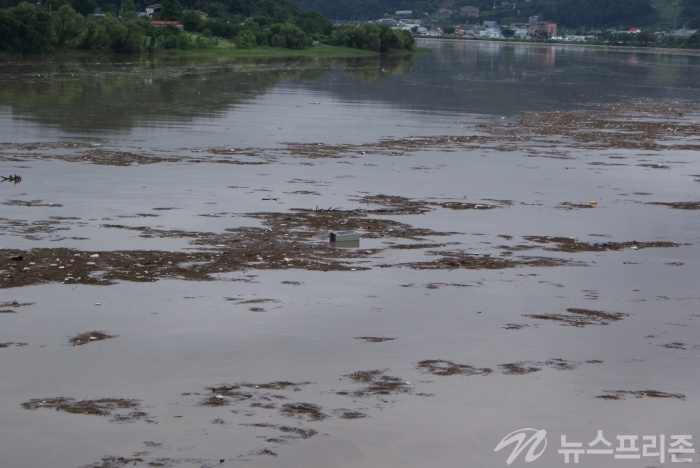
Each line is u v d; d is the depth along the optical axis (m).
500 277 23.06
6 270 21.95
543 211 31.73
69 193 31.59
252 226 27.66
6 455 13.25
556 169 41.00
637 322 19.88
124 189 32.59
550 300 21.28
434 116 62.91
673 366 17.28
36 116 53.00
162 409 14.77
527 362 17.27
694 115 71.06
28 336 17.81
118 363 16.62
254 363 16.78
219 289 21.12
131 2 168.88
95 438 13.77
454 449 13.77
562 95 87.12
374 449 13.68
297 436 13.97
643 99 85.38
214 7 191.75
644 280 23.36
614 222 30.48
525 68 137.12
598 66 151.12
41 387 15.52
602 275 23.69
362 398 15.38
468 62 150.75
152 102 64.00
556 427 14.58
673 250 26.81
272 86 84.31
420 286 21.95
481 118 62.66
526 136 53.06
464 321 19.50
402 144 47.53
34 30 117.06
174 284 21.41
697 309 21.03
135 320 18.88
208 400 15.14
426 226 28.66
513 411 15.09
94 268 22.48
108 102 62.78
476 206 31.97
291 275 22.52
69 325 18.47
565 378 16.53
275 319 19.19
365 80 98.12
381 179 36.78
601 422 14.79
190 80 87.19
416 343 18.08
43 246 24.45
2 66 95.50
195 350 17.33
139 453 13.35
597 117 66.12
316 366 16.73
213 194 32.25
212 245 25.17
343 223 28.52
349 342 18.00
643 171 41.31
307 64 126.75
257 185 34.34
